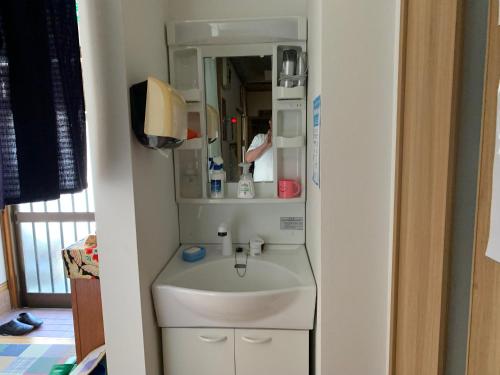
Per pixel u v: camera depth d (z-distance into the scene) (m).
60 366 1.59
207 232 1.66
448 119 0.71
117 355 1.18
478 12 0.68
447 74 0.71
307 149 1.50
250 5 1.54
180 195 1.58
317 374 1.20
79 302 1.51
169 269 1.38
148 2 1.24
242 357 1.29
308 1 1.41
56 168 0.84
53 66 0.86
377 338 1.10
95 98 1.05
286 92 1.45
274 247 1.63
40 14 0.79
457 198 0.74
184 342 1.31
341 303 1.09
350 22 0.99
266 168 1.59
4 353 2.18
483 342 0.62
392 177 1.03
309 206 1.46
